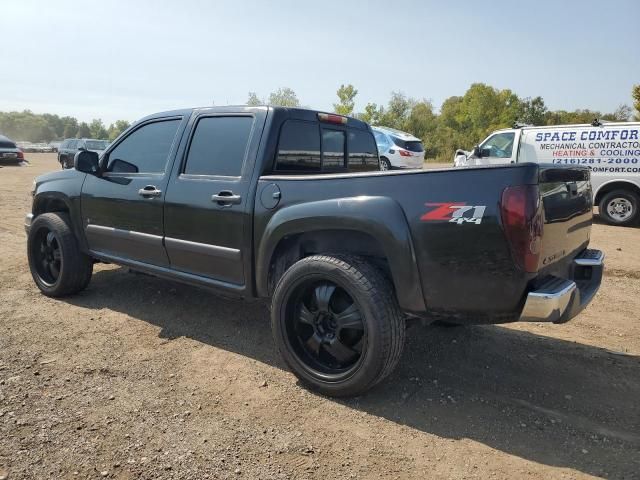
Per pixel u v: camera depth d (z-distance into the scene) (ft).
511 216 8.94
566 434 9.73
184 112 14.21
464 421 10.13
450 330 14.96
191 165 13.65
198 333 14.33
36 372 11.65
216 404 10.53
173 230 13.79
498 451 9.17
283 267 12.34
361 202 10.36
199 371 12.01
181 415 10.06
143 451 8.87
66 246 16.38
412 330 14.84
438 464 8.77
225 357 12.84
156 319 15.28
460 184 9.45
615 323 16.03
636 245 28.12
